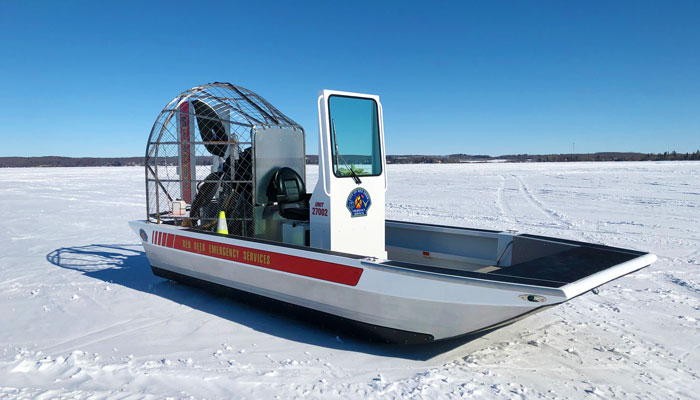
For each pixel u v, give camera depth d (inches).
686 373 135.6
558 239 169.5
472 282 126.5
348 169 176.9
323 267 154.9
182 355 149.0
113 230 422.3
